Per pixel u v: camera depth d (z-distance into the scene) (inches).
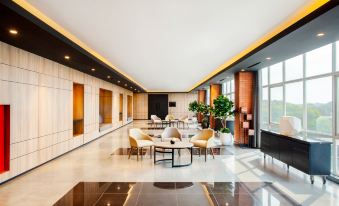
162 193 168.7
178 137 319.3
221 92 586.9
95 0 139.4
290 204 151.3
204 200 156.9
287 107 289.7
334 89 202.7
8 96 195.3
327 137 212.2
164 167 238.7
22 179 200.5
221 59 323.0
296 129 223.0
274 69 325.7
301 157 197.9
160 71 438.6
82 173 218.1
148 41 232.2
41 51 224.7
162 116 994.1
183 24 182.9
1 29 161.3
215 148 344.8
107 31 200.1
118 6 148.1
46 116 257.3
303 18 156.0
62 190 174.9
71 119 326.3
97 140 426.9
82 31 199.2
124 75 466.9
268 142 261.9
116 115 620.7
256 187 181.6
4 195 165.5
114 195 165.2
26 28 159.5
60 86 293.6
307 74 245.3
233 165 247.3
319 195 166.2
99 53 287.1
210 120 606.5
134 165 246.5
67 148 312.3
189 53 285.4
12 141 199.5
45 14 160.9
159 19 171.6
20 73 211.9
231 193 169.2
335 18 143.7
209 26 187.3
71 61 279.3
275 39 195.2
